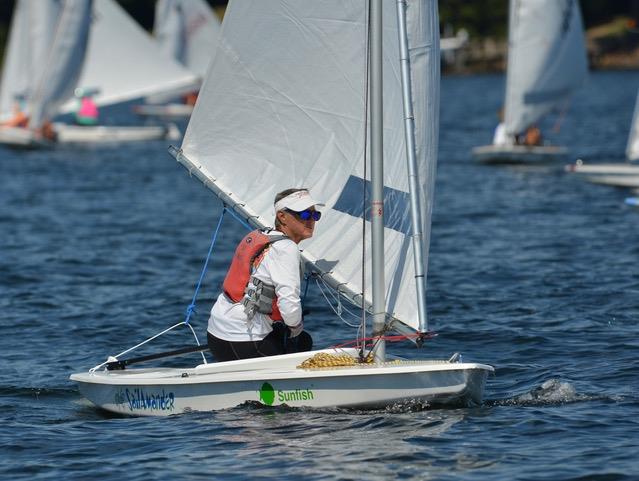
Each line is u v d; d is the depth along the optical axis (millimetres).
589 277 58438
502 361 41469
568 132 172625
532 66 128000
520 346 43812
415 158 32656
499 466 28781
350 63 35094
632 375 38406
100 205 96750
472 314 50031
